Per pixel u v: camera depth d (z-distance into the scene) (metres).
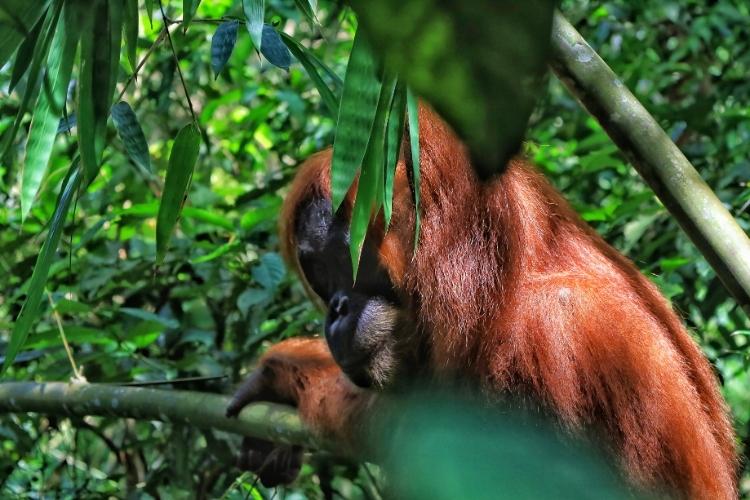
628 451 2.52
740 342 4.73
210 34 4.84
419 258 2.64
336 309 2.88
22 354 3.68
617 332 2.61
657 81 4.66
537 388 2.53
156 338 3.77
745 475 3.81
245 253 3.96
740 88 4.57
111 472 4.32
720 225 2.00
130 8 1.96
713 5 5.09
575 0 5.37
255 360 4.03
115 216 3.72
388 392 2.86
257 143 5.11
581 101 2.07
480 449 1.32
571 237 2.92
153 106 5.02
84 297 4.14
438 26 0.66
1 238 4.60
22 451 3.94
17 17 0.97
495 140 0.66
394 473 2.64
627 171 4.58
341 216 2.86
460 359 2.62
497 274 2.64
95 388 3.15
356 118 1.57
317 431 3.02
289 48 2.59
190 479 3.54
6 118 4.32
